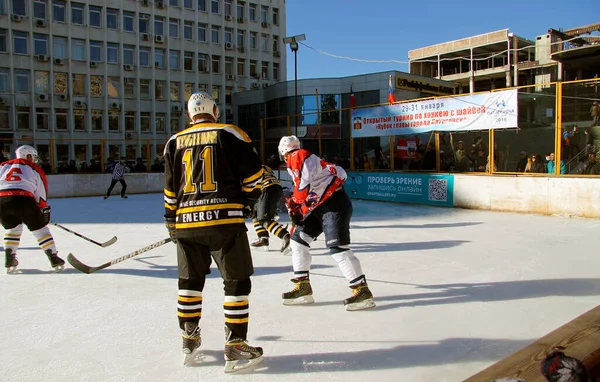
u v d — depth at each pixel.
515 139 12.96
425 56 44.25
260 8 47.69
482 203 10.53
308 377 2.70
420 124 11.79
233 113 41.88
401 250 6.30
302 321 3.63
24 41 35.88
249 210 3.00
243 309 2.82
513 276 4.84
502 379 1.99
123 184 16.05
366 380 2.66
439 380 2.64
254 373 2.77
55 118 36.94
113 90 39.50
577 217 9.04
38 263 5.78
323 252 6.24
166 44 41.91
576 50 27.92
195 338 2.90
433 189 11.54
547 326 3.43
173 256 6.14
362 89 33.41
